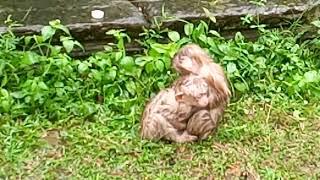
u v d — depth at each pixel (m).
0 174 4.15
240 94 4.79
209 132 4.33
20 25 4.85
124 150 4.31
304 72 4.93
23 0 5.11
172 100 4.29
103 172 4.20
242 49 4.90
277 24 5.22
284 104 4.73
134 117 4.52
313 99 4.79
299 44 5.16
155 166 4.23
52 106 4.56
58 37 4.88
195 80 4.20
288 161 4.32
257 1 5.27
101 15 5.01
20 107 4.53
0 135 4.39
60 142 4.39
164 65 4.72
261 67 4.85
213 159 4.28
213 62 4.30
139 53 5.02
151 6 5.17
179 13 5.09
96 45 4.97
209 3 5.21
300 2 5.27
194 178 4.17
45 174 4.17
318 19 5.17
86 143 4.37
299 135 4.52
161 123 4.30
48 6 5.06
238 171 4.23
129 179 4.15
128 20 4.99
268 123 4.59
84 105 4.56
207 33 5.07
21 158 4.26
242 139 4.44
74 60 4.82
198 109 4.26
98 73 4.68
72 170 4.20
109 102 4.62
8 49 4.69
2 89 4.54
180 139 4.34
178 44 4.78
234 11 5.14
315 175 4.23
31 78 4.64
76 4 5.11
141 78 4.75
